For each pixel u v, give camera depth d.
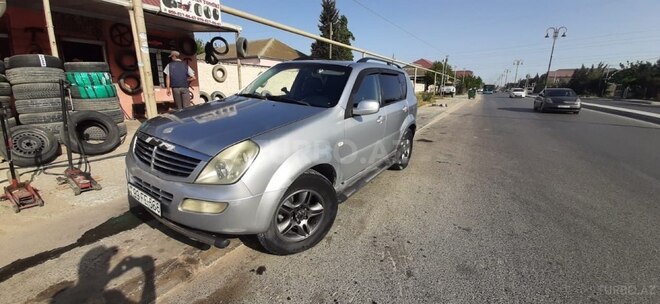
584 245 3.08
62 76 5.09
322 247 2.90
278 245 2.60
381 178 4.95
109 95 5.71
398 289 2.38
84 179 3.70
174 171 2.34
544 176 5.32
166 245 2.75
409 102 5.11
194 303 2.17
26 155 4.24
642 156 6.92
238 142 2.33
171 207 2.31
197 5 7.14
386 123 4.16
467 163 6.08
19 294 2.13
